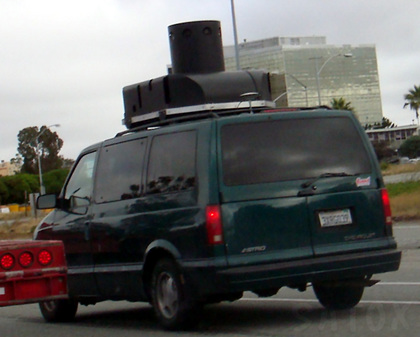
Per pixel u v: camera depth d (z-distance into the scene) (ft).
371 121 533.96
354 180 29.19
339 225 28.68
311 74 504.43
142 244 30.30
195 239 27.81
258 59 506.48
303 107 30.22
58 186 252.42
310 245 28.14
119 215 31.76
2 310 42.57
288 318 31.17
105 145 33.73
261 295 29.84
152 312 37.78
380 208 29.48
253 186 27.86
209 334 28.45
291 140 28.71
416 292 34.96
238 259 27.27
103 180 33.32
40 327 35.29
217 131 28.07
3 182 306.14
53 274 29.86
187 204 28.35
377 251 29.09
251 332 28.45
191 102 32.83
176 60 34.78
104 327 33.63
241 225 27.48
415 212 90.07
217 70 34.58
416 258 49.49
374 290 36.27
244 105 32.86
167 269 29.07
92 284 33.45
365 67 530.27
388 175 169.99
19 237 122.62
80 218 34.22
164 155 29.91
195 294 28.02
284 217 27.96
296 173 28.45
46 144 345.10
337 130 29.55
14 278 28.99
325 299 31.96
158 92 33.65
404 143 344.49
